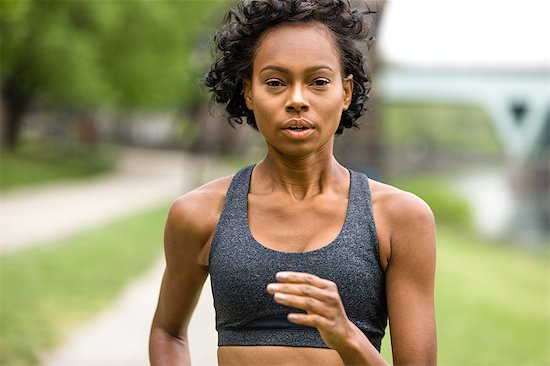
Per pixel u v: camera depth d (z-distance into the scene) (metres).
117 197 23.08
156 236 14.72
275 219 1.84
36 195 22.31
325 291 1.57
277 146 1.79
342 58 1.84
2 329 6.98
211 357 6.01
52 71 26.45
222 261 1.82
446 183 36.56
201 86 2.25
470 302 9.86
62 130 44.53
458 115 67.38
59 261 11.15
